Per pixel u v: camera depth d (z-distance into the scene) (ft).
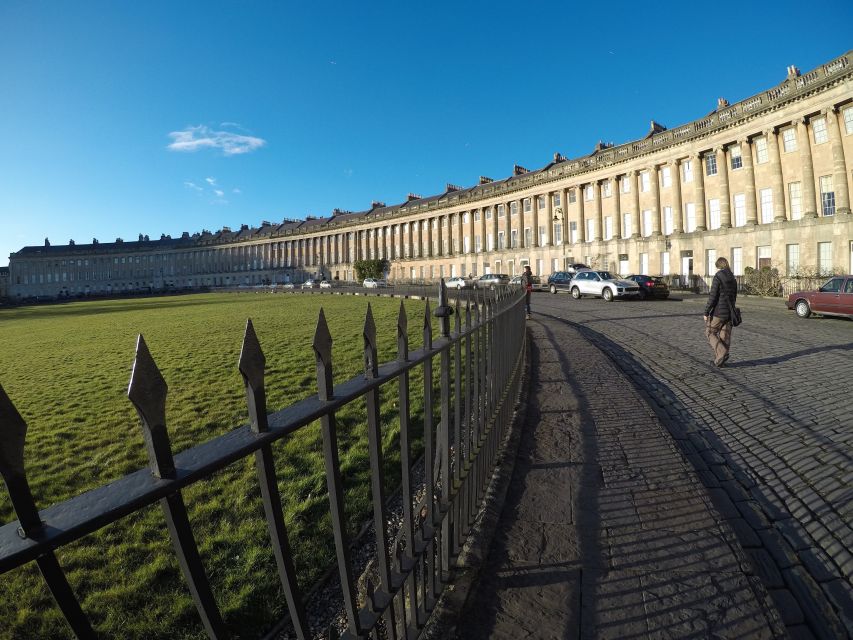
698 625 8.57
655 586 9.59
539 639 8.21
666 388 25.82
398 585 7.03
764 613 8.89
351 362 37.29
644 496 13.29
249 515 14.76
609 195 181.27
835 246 109.70
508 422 18.74
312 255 372.99
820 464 15.44
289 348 45.93
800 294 61.46
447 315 9.95
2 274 503.20
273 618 10.73
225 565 12.49
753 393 24.27
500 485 13.80
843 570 10.33
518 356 25.22
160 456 3.53
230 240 427.33
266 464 4.56
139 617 10.91
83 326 94.48
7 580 12.46
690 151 147.33
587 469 15.03
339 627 10.00
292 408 5.18
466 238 259.80
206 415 25.02
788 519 12.41
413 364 7.57
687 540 11.18
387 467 17.54
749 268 107.14
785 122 120.26
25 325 110.11
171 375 36.01
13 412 2.78
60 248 491.31
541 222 213.25
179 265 455.63
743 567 10.20
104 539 13.89
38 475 18.72
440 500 9.54
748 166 130.93
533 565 10.26
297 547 13.07
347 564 5.81
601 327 53.78
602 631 8.41
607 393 23.72
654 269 158.92
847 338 41.70
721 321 30.58
